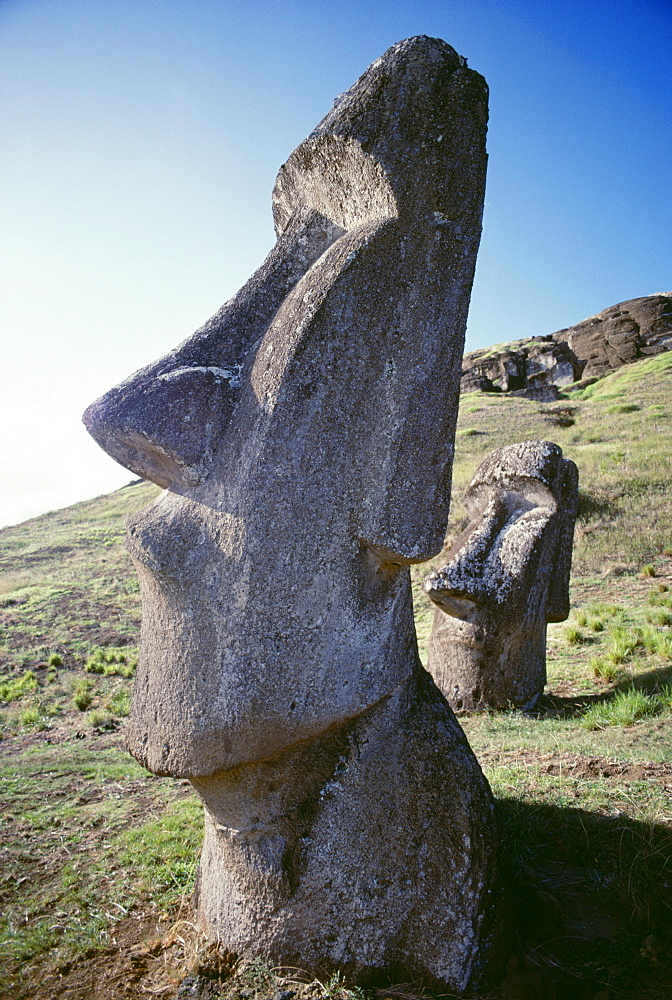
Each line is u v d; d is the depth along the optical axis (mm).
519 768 3752
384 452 2137
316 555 2115
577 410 31453
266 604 2055
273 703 2057
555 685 6281
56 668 9914
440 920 2129
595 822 2922
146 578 2291
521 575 5730
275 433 2102
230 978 2250
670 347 47000
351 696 2182
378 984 2146
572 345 52938
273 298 2461
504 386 47594
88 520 27969
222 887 2426
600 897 2455
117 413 2311
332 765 2242
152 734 2223
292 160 2471
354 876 2199
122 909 2889
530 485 6148
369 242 2154
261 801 2254
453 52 2270
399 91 2174
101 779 4730
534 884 2533
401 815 2225
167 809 4020
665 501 14000
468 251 2215
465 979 2076
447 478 2213
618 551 11750
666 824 2797
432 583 5867
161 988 2301
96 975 2451
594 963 2180
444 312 2188
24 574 18625
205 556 2146
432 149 2152
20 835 3760
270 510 2076
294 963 2209
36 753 5641
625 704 4863
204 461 2273
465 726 5242
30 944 2684
